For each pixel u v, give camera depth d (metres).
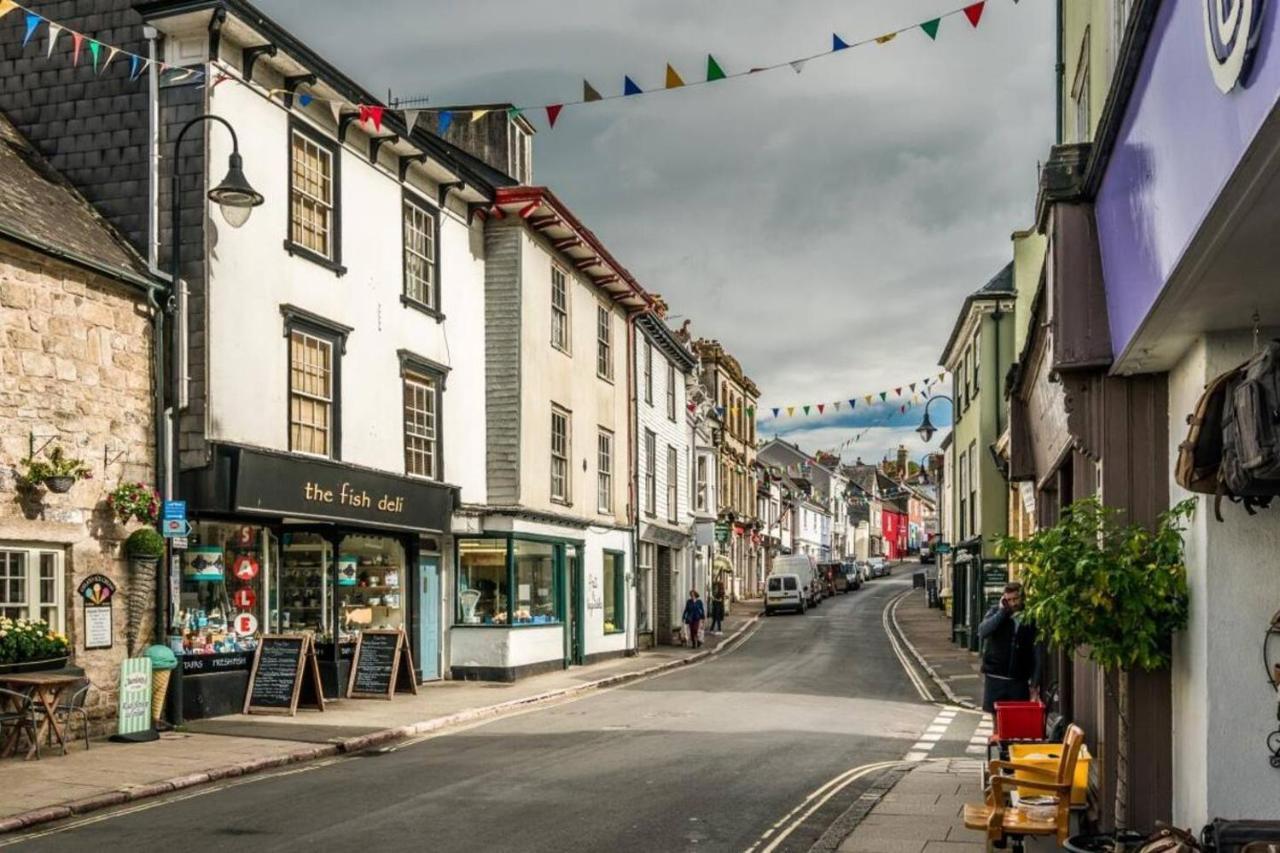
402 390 21.11
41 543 13.56
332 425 18.89
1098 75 9.05
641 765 12.70
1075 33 10.86
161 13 16.05
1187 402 6.85
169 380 15.67
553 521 25.86
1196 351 6.59
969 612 33.47
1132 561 7.04
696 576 45.00
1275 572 6.31
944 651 32.72
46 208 14.88
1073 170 7.65
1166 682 7.30
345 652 19.44
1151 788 7.27
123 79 16.48
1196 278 5.31
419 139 20.80
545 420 25.69
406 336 21.28
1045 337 9.88
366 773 12.31
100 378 14.48
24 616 13.28
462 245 23.59
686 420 40.62
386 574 21.41
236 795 11.02
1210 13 4.15
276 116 17.70
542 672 25.03
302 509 17.39
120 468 14.72
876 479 130.12
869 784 11.70
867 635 40.97
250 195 14.09
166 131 16.27
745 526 60.81
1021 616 7.57
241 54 16.92
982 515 33.12
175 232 15.62
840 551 102.75
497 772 12.22
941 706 20.64
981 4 9.20
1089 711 8.97
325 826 9.45
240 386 16.56
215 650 16.25
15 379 13.25
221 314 16.25
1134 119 6.08
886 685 24.53
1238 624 6.34
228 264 16.45
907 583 86.25
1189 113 4.68
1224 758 6.32
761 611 54.53
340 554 19.73
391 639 19.47
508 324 24.39
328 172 19.22
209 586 16.67
